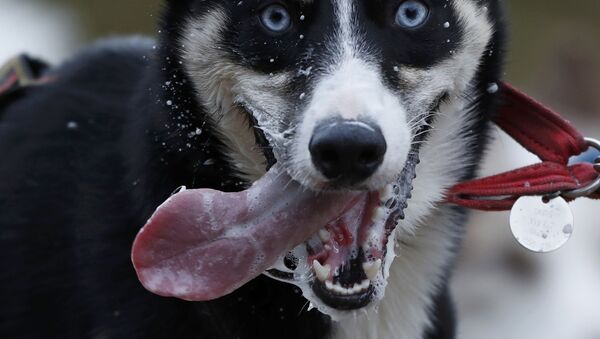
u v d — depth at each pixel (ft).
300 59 15.97
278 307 16.71
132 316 16.89
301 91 15.75
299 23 16.12
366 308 15.46
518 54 59.93
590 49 30.09
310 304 15.96
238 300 16.61
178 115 17.06
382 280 15.37
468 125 17.71
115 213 17.60
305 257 15.40
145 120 17.20
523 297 27.09
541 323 27.02
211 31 16.80
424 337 18.08
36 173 18.83
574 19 65.16
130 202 17.38
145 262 14.70
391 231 15.78
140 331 16.75
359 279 15.14
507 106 18.03
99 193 17.90
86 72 19.76
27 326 18.28
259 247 14.89
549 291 27.07
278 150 15.38
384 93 15.40
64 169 18.61
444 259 18.19
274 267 15.38
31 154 19.04
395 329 17.81
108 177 17.95
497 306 27.09
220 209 14.84
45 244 18.34
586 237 27.20
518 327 27.07
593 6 65.82
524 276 27.20
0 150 19.57
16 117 19.81
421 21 16.30
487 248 27.12
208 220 14.80
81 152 18.58
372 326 17.53
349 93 14.92
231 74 16.67
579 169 17.07
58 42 48.65
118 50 20.01
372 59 15.69
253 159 17.03
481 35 17.30
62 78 19.99
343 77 15.30
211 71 16.89
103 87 19.38
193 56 17.04
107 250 17.43
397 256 17.76
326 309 15.10
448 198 17.66
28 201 18.69
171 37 17.33
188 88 17.19
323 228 15.30
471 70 17.29
